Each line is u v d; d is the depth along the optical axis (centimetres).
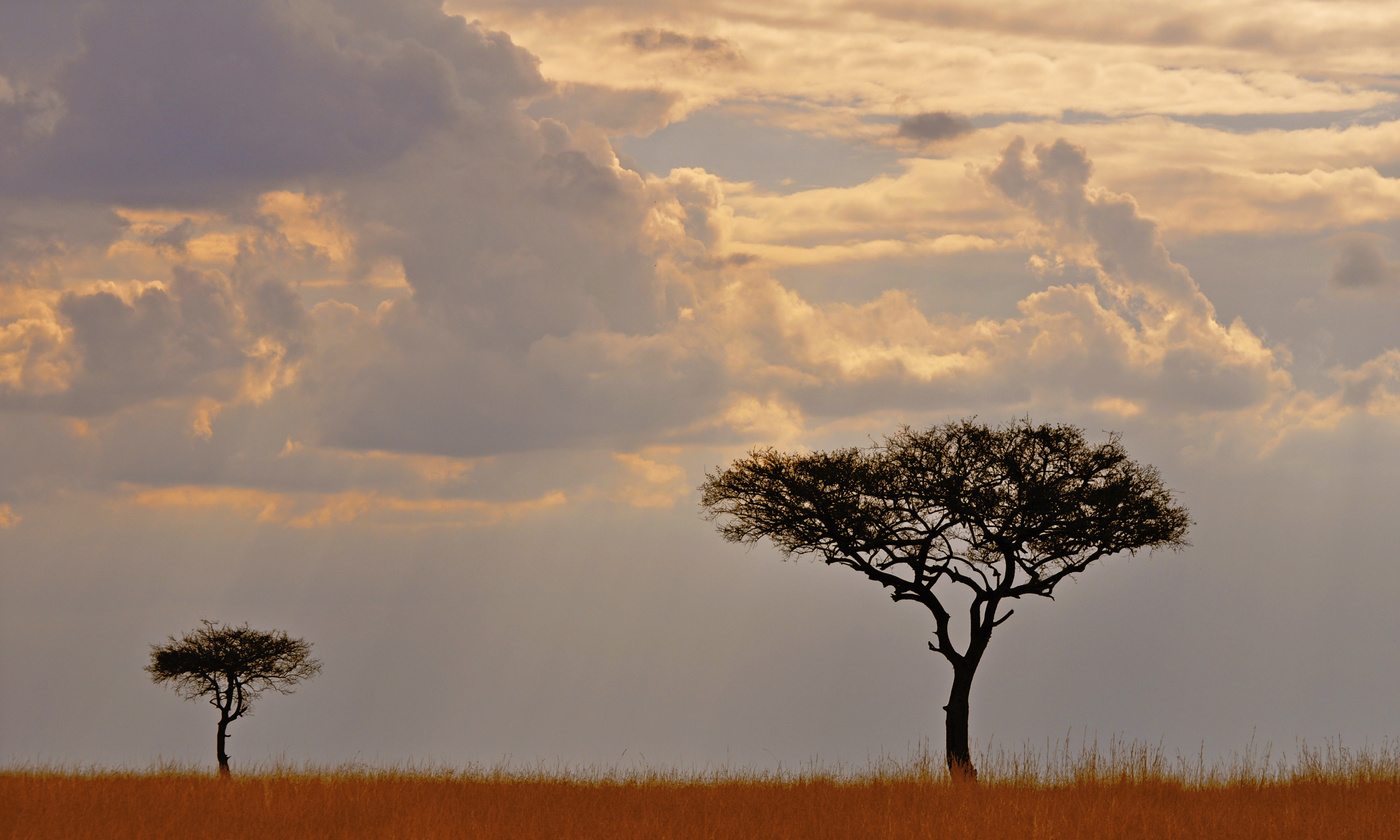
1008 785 4556
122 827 3136
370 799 3750
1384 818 3403
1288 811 3503
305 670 10975
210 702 10662
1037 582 5769
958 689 5662
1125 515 5634
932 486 5738
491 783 4544
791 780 4741
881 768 5000
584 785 4566
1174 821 3356
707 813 3541
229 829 3200
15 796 3697
